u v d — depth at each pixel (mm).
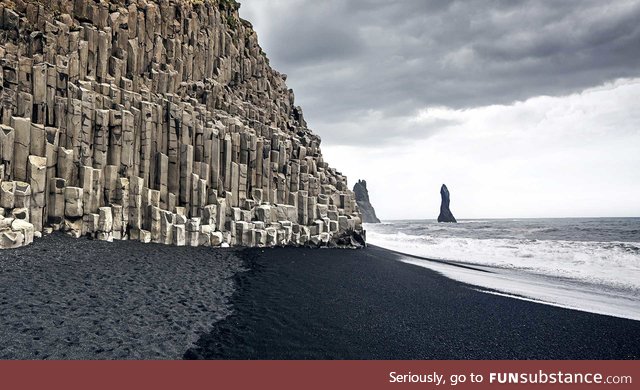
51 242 19125
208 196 27578
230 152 29172
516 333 14008
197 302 14625
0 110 19797
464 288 21031
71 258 17422
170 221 24328
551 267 29844
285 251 28062
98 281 15117
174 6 32688
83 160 22203
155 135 25891
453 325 14570
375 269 24766
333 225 34406
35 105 21281
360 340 12594
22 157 19828
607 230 70438
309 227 32688
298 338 12344
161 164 25391
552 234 64750
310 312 14961
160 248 22469
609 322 15484
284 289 17859
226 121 30688
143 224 23953
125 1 28766
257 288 17594
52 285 13969
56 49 23188
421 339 13016
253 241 28188
